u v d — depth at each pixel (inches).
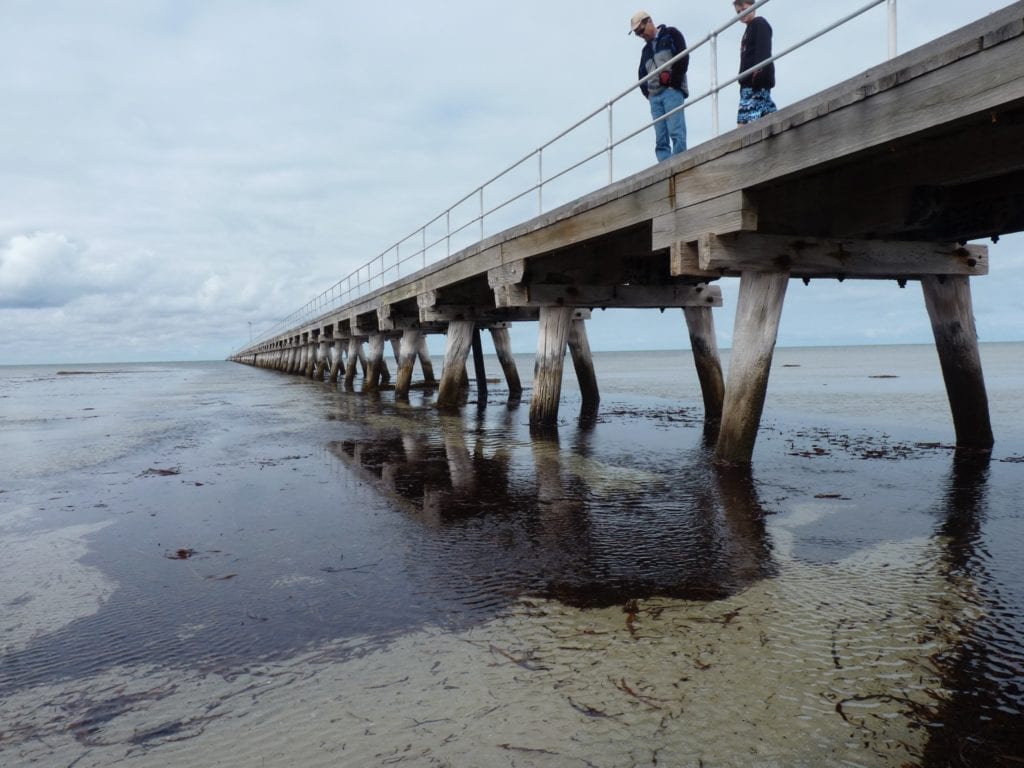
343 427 581.3
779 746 108.7
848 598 168.1
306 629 161.9
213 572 207.2
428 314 716.7
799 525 234.4
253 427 609.9
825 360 2918.3
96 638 161.8
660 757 106.5
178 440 533.3
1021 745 107.5
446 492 305.6
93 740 117.8
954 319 373.7
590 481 317.4
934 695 122.6
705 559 201.0
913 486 289.7
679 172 313.1
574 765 105.2
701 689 126.7
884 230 303.9
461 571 198.2
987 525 227.9
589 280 517.7
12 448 514.0
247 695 131.6
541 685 130.4
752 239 297.0
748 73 267.7
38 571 215.5
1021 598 164.7
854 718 116.0
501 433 505.4
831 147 231.8
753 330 321.1
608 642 148.0
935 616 155.8
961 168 239.0
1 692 136.8
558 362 525.7
